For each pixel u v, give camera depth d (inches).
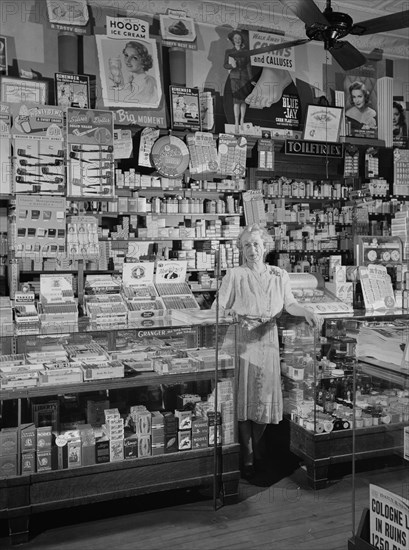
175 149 255.3
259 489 142.3
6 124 161.6
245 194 266.5
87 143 169.6
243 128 276.4
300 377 153.6
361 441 99.2
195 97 263.6
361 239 168.6
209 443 131.6
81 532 119.2
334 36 186.9
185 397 137.2
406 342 88.0
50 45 257.6
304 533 118.4
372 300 163.2
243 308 151.1
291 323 159.9
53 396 125.1
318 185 288.2
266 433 166.6
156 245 259.1
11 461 115.4
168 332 137.4
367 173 292.5
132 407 132.6
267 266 158.1
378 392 95.7
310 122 285.4
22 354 129.3
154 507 131.3
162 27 267.9
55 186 166.4
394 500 88.1
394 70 324.5
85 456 121.0
